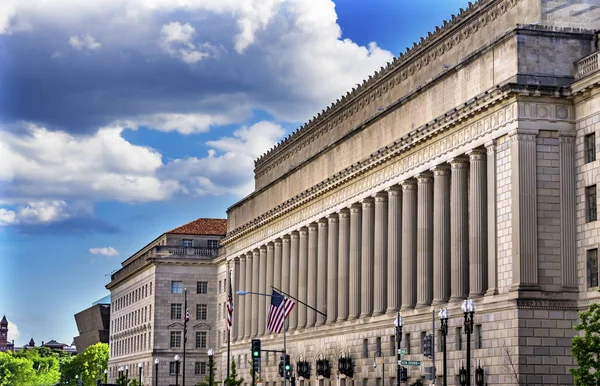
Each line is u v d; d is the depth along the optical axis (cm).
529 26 8869
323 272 13088
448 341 9550
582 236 8625
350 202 12169
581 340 7319
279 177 14788
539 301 8506
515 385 8419
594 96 8544
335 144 12681
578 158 8731
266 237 15338
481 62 9388
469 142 9462
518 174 8675
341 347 12150
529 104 8750
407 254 10706
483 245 9275
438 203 10075
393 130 11144
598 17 9131
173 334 19725
